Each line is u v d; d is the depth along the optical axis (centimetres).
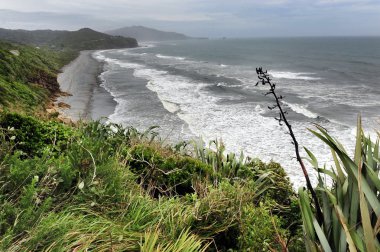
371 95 3656
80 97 3531
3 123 403
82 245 208
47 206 219
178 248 225
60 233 211
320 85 4469
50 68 5847
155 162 439
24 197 219
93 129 513
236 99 3294
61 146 387
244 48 16012
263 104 3022
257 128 2117
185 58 10012
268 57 10138
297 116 2566
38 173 275
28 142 393
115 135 541
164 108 2803
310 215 189
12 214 214
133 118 2483
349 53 11538
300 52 12369
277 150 1680
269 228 264
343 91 3959
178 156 496
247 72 6081
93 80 4872
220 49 15525
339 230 188
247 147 1739
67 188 279
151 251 216
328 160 1513
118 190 298
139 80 4844
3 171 258
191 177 409
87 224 238
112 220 261
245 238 262
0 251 181
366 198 187
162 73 5844
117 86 4259
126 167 399
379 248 161
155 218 267
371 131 2023
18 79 3384
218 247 282
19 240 201
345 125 2281
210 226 276
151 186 391
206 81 4769
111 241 209
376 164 201
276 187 391
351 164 180
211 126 2184
